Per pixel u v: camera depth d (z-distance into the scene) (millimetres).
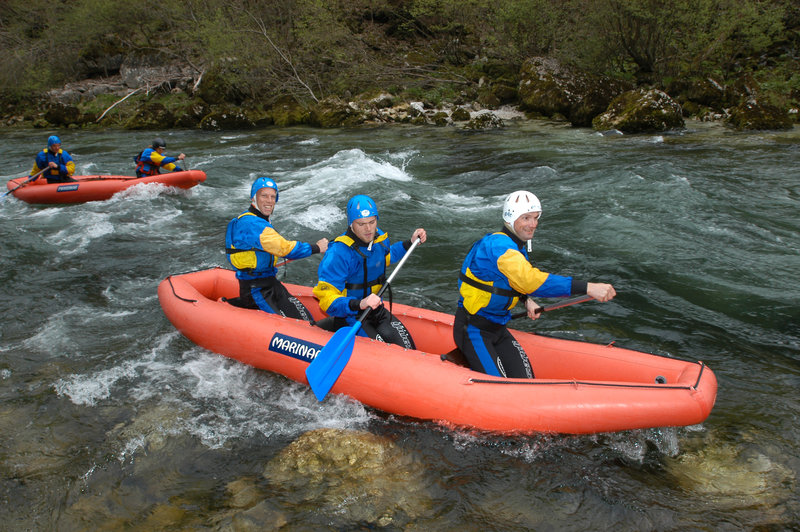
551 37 17844
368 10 22047
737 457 3068
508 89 17750
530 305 3518
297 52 19641
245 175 10789
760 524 2621
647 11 15492
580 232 6824
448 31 20344
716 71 16391
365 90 18969
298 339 3828
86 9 20594
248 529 2664
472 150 12281
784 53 16984
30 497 2912
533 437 3184
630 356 3461
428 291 5363
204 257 6508
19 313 5109
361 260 3543
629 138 12859
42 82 20797
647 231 6691
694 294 5148
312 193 9125
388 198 8516
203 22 19219
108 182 9000
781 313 4758
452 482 2957
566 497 2840
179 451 3252
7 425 3494
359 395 3543
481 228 7156
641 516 2707
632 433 3225
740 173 9211
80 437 3385
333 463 3102
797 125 13570
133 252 6715
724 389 3711
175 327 4508
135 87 20891
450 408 3271
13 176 11398
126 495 2924
